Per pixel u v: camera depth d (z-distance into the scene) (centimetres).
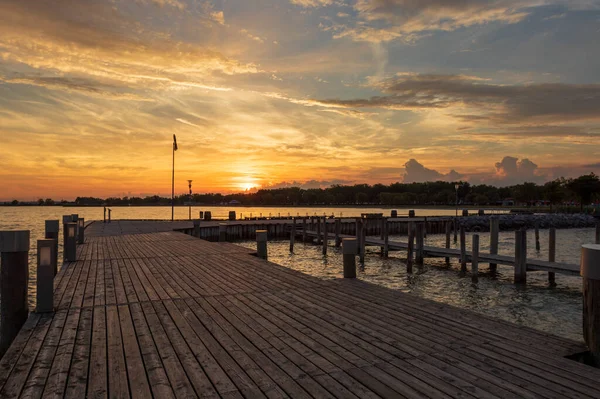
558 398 388
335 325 621
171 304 747
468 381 424
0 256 691
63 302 760
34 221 8088
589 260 543
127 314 679
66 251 1280
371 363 471
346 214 9675
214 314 681
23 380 420
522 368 460
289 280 983
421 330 597
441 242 3591
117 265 1222
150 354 496
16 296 662
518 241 1681
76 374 436
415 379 428
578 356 520
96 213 13250
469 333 585
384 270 2059
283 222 3912
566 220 5419
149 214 11462
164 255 1452
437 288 1648
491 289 1627
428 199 15688
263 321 641
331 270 2089
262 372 443
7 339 654
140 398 381
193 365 462
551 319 1225
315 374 439
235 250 1608
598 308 530
